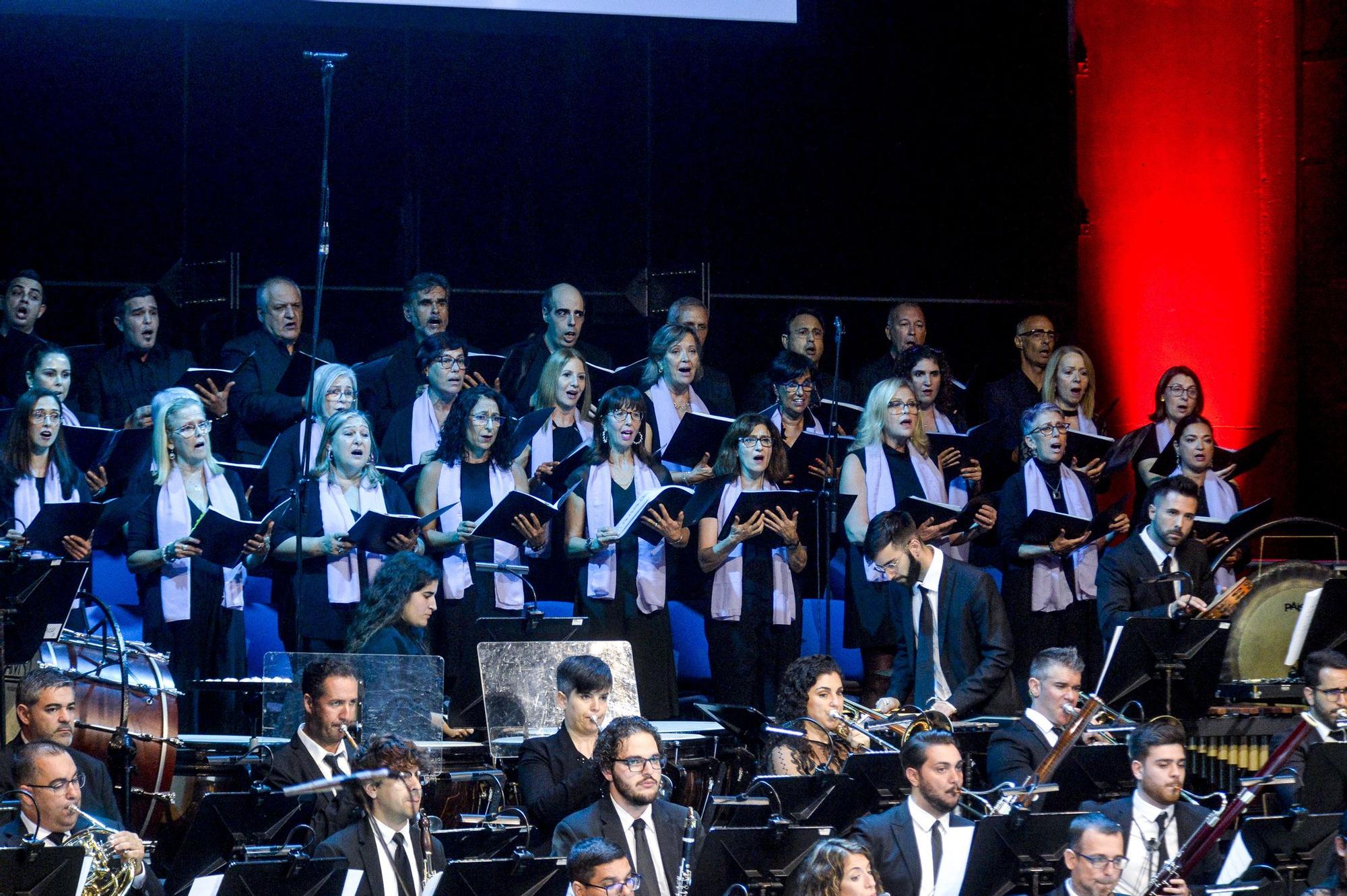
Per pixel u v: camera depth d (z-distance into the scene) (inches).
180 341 1414.9
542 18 1434.5
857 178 1557.6
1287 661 982.4
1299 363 1616.6
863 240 1558.8
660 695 1132.5
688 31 1456.7
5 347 1203.9
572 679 844.0
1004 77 1577.3
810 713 900.0
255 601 1210.6
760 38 1466.5
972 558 1300.4
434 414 1194.0
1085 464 1242.6
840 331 1177.4
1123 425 1621.6
